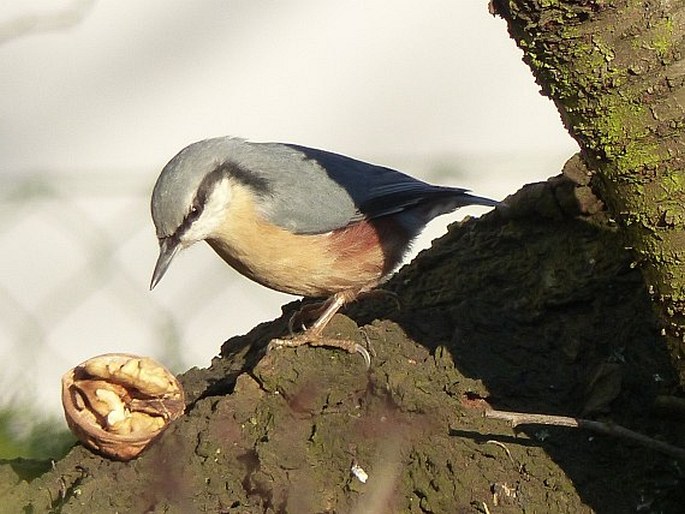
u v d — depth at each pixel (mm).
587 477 5727
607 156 4852
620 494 5676
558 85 4777
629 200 4926
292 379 6180
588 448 5855
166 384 6539
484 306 6930
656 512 5617
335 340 6445
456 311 6848
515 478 5734
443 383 6180
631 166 4809
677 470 5707
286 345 6723
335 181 8352
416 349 6543
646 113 4676
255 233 8125
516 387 6277
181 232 8094
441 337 6688
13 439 8328
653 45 4555
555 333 6684
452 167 10953
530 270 7184
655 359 6363
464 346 6531
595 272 6902
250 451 6074
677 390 6078
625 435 5508
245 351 7602
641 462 5766
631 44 4566
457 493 5707
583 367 6461
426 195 8617
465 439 5871
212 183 8102
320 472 5918
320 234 8180
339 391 6164
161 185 8148
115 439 6242
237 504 5969
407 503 5777
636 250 5102
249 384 6273
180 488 6055
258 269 8328
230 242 8258
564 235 7227
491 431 5910
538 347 6586
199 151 8234
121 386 6527
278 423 6125
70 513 6023
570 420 5539
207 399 6355
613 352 6477
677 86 4609
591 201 7082
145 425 6449
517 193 7539
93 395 6438
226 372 7363
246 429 6172
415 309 7359
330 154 8672
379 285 8445
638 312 6605
